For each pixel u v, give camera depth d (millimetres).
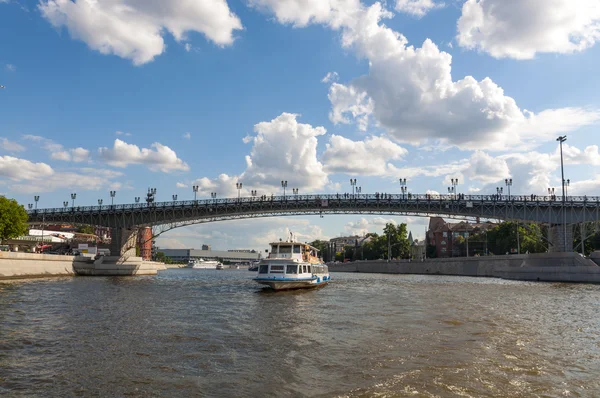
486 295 41531
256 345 17203
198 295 40281
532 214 82125
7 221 70188
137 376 13023
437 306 31109
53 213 95938
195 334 19484
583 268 66688
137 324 22250
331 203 89062
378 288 52594
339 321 23453
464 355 15438
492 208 84812
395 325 22031
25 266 64750
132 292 42906
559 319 24812
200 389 11867
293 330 20609
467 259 111125
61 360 14844
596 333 20422
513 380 12562
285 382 12406
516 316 25797
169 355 15547
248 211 92125
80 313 26219
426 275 117000
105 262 88750
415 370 13492
